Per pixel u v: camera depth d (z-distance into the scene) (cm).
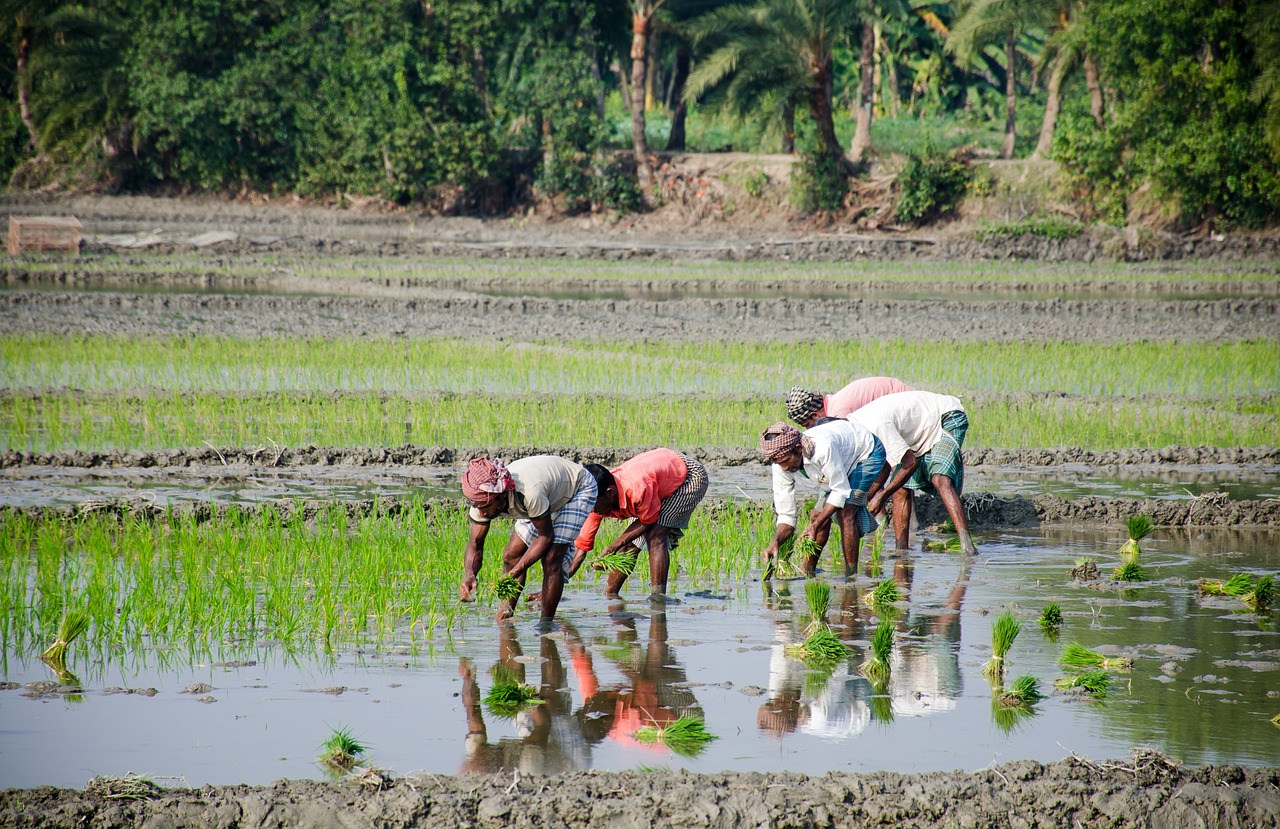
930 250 9550
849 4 9894
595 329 5272
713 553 2120
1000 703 1411
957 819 1111
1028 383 4119
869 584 1966
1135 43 9225
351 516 2336
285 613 1678
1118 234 9375
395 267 7894
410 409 3475
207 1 10625
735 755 1256
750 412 3500
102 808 1086
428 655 1565
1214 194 9344
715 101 10281
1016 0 9631
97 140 11669
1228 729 1330
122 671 1483
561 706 1390
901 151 11062
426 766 1219
